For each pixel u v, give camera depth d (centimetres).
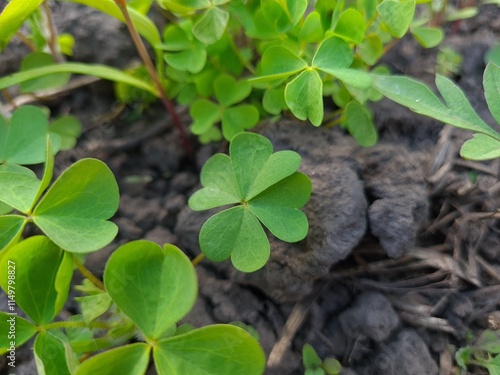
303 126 8
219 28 8
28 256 6
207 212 8
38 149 8
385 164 8
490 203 8
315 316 8
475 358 7
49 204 6
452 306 8
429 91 7
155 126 10
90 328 6
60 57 10
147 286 5
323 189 7
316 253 7
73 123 9
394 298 8
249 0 8
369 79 7
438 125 10
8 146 8
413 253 8
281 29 8
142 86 9
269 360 7
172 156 10
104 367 5
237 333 5
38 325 6
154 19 10
